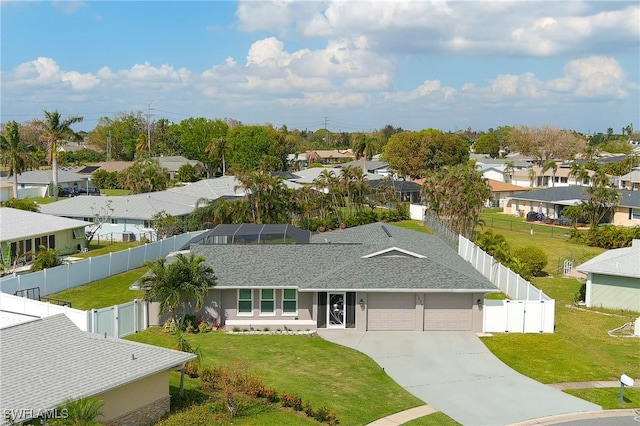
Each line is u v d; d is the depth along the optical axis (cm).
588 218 7369
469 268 3572
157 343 2889
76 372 1759
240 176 6009
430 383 2519
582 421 2175
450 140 11769
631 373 2667
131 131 16512
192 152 13912
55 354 1823
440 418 2167
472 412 2233
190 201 6850
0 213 4978
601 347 3022
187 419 1956
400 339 3088
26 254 4694
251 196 5797
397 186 9462
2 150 7694
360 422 2108
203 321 3181
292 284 3161
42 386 1650
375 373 2612
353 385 2459
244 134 12612
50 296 3769
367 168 12369
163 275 3011
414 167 11569
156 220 5759
